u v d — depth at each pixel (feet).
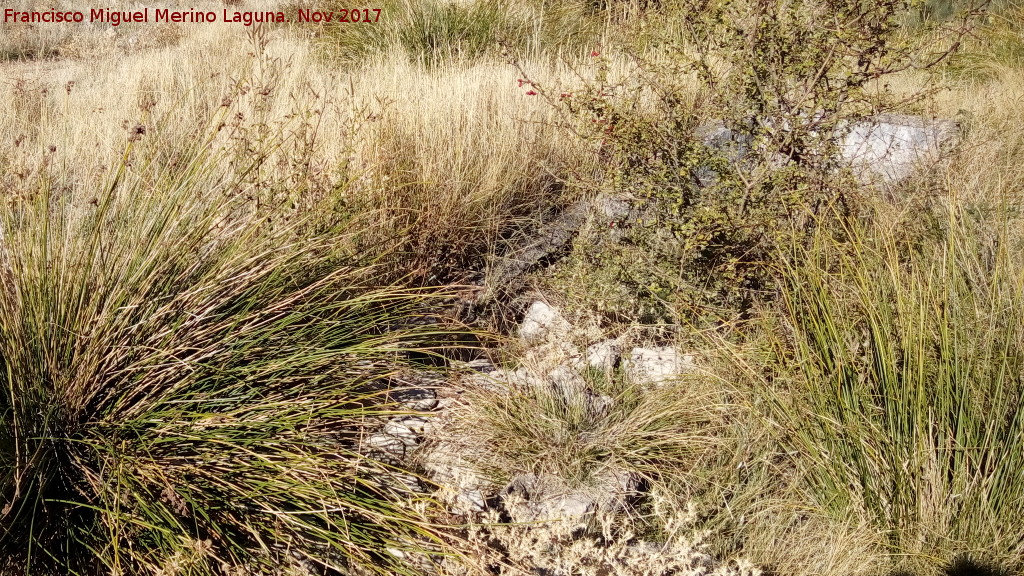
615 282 12.41
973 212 12.89
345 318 9.97
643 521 8.84
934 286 9.71
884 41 11.26
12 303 8.05
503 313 12.91
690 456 9.60
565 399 10.30
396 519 7.72
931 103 17.69
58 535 7.30
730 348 10.43
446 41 25.77
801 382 9.39
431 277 13.46
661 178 11.73
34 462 7.30
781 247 11.00
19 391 7.61
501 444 9.56
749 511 8.87
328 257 10.54
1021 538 8.05
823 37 11.46
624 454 9.50
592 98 12.48
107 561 6.91
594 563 8.04
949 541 8.05
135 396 8.36
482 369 11.25
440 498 8.25
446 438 9.47
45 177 9.06
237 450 8.05
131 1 43.98
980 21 23.80
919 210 13.05
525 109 18.04
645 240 12.44
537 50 24.89
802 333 9.90
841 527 8.41
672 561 8.13
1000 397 8.29
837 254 10.97
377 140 14.37
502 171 15.85
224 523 7.59
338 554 7.72
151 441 7.84
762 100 11.85
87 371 8.02
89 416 8.15
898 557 8.07
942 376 8.46
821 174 11.75
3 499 7.05
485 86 18.81
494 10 27.30
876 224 11.27
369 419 9.39
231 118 15.23
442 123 16.21
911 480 8.37
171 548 7.24
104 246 8.84
